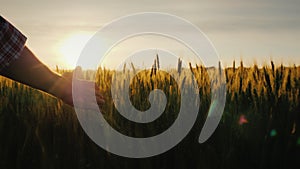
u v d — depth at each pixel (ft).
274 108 6.51
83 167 5.61
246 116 6.33
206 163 5.56
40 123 6.33
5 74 5.71
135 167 5.67
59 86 5.86
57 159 5.69
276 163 5.62
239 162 5.65
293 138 5.74
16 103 7.25
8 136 5.99
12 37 5.48
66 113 6.53
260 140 5.86
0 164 5.74
